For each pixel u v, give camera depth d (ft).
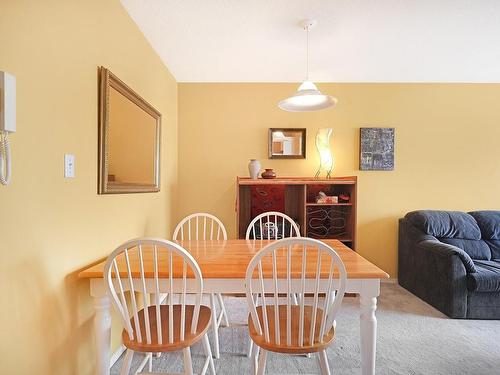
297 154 11.07
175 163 10.78
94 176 5.14
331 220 10.78
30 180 3.59
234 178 11.09
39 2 3.72
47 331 3.93
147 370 5.67
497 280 7.83
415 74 10.32
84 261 4.84
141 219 7.51
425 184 11.09
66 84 4.31
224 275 4.55
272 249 3.87
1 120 2.94
